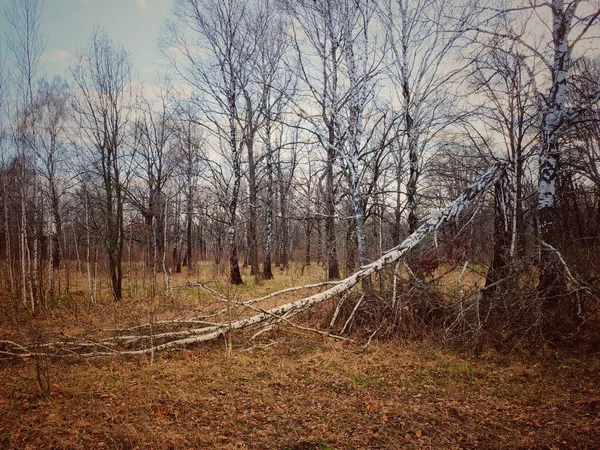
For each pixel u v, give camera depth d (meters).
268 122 20.11
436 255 9.41
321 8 11.96
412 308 9.12
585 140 10.66
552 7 9.07
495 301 8.29
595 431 4.69
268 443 4.52
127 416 5.14
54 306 14.31
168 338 8.95
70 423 4.93
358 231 11.09
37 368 5.81
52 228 16.97
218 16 19.86
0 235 19.88
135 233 24.19
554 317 7.98
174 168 28.72
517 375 6.62
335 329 9.69
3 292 16.34
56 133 16.69
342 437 4.67
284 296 14.29
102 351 8.30
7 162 15.48
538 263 8.35
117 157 16.30
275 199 26.00
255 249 21.62
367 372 6.95
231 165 22.98
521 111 10.79
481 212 10.42
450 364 7.24
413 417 5.18
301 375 6.82
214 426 4.94
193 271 24.83
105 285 19.11
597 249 8.32
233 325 8.76
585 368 6.76
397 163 13.48
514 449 4.36
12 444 4.42
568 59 8.98
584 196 11.73
